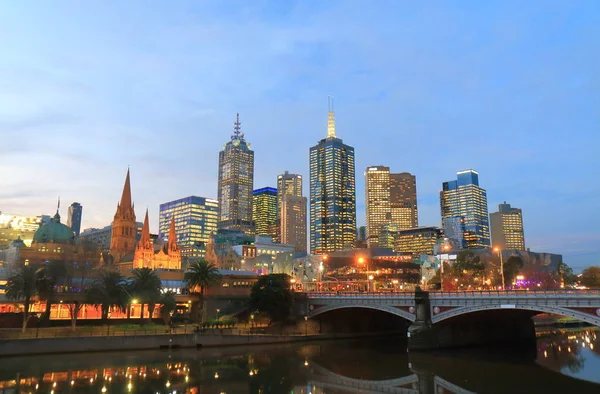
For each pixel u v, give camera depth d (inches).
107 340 3651.6
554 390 2527.1
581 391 2496.3
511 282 7042.3
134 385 2491.4
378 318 5639.8
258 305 4788.4
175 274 6195.9
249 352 3878.0
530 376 2918.3
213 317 4992.6
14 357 3270.2
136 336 3769.7
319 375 2913.4
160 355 3555.6
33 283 3875.5
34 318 4256.9
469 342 4323.3
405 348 4311.0
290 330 4881.9
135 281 4734.3
